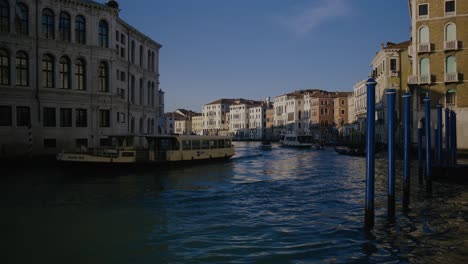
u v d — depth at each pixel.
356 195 15.78
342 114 82.81
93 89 30.97
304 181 20.25
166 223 11.12
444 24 32.28
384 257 8.27
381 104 47.25
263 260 8.10
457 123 31.80
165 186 18.03
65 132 29.38
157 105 46.59
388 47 44.91
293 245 9.06
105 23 32.22
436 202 13.67
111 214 12.23
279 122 110.06
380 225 10.66
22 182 18.72
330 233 9.98
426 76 32.41
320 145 62.25
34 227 10.70
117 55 34.16
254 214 12.26
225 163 31.67
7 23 26.92
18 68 27.41
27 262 8.07
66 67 29.84
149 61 44.72
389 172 11.47
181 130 147.12
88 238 9.70
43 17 28.70
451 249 8.76
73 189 16.84
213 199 14.82
